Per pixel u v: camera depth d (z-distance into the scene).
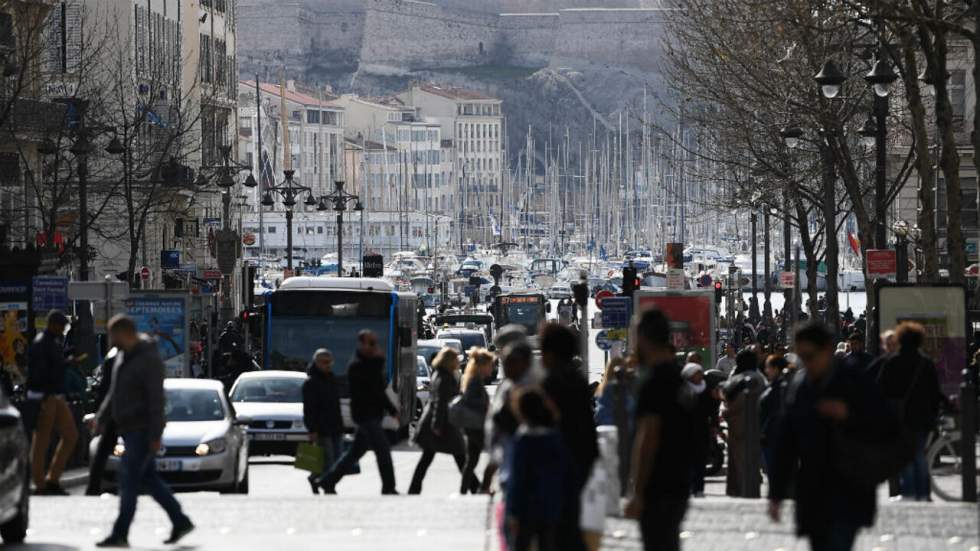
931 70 103.50
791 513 56.06
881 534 51.31
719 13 143.62
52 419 71.62
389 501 62.22
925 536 51.00
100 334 118.06
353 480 89.62
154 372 53.34
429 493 79.81
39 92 182.88
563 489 37.09
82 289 106.56
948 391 81.88
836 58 132.88
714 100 170.25
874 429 37.88
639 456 38.22
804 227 177.38
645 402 38.31
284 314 120.88
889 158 197.12
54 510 62.41
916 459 60.38
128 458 53.09
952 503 58.06
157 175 180.50
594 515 39.59
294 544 51.56
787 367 72.94
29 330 105.00
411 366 136.25
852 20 105.31
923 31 102.81
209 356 141.12
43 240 168.50
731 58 141.25
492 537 52.25
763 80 137.88
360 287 122.94
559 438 37.09
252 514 59.09
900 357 60.09
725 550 48.59
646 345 38.56
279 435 98.81
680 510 38.41
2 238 122.19
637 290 141.00
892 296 82.19
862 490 38.06
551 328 42.28
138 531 56.38
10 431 52.22
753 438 69.25
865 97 144.88
